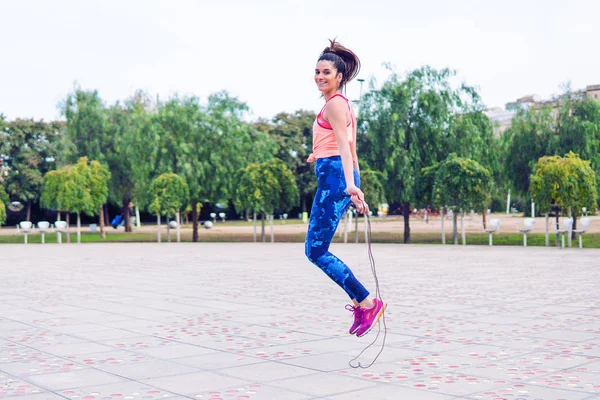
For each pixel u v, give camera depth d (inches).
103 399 160.2
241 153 1307.8
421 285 433.1
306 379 178.7
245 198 1150.3
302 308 330.6
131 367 197.0
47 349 228.1
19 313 323.3
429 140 1104.8
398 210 2743.6
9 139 2043.6
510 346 224.1
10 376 186.9
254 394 163.0
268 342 237.1
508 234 1296.8
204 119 1280.8
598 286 415.8
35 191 2110.0
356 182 185.2
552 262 633.0
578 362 197.3
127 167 1556.3
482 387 167.5
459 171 965.8
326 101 185.9
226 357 210.5
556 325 268.4
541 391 162.9
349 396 159.9
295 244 1111.0
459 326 267.9
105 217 2396.7
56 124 2155.5
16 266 656.4
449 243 1087.0
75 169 1237.1
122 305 349.1
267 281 476.7
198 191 1254.3
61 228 1250.0
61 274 557.0
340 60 184.2
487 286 423.2
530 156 1165.7
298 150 2242.9
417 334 249.9
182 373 188.1
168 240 1234.6
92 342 241.1
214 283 465.1
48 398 161.8
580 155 1115.9
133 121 1539.1
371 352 216.1
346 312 314.8
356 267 593.3
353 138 186.2
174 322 287.7
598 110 1134.4
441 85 1108.5
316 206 182.9
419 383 172.6
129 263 685.9
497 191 1226.6
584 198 882.1
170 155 1288.1
